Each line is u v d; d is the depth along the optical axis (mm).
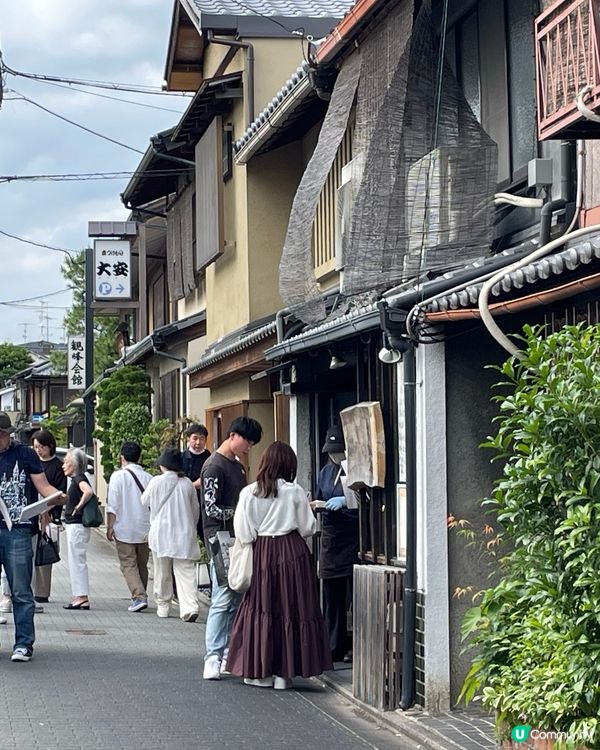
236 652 12812
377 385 13188
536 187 12438
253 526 12766
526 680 9477
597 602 8969
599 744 9039
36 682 12734
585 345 9125
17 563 13469
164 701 12211
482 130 13195
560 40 10805
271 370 16609
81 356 43281
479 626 10156
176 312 28672
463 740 11023
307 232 16000
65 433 51000
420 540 12070
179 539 16297
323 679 13234
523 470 9320
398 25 13922
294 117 18312
